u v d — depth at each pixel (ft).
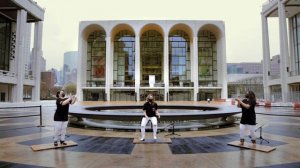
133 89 180.75
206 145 24.86
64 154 21.04
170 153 21.48
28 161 18.84
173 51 197.47
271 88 148.15
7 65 152.46
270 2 141.90
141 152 21.84
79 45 185.16
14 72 131.54
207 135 30.94
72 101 24.36
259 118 53.72
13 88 130.11
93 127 37.91
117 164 18.10
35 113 67.56
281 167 17.30
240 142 24.25
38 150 22.33
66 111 24.22
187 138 28.86
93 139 28.17
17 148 23.44
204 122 44.52
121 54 196.75
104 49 197.77
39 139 28.19
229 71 357.61
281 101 126.82
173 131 31.73
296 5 130.00
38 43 156.25
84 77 190.29
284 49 126.41
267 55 149.48
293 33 150.41
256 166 17.54
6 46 151.84
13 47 148.46
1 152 21.81
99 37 198.80
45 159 19.40
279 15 130.11
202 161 18.89
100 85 190.90
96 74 196.34
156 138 27.68
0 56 145.38
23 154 21.03
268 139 28.09
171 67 196.24
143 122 26.99
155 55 199.72
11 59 146.92
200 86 181.68
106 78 177.58
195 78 176.55
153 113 27.20
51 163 18.31
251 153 21.36
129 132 33.60
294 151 22.11
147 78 197.77
